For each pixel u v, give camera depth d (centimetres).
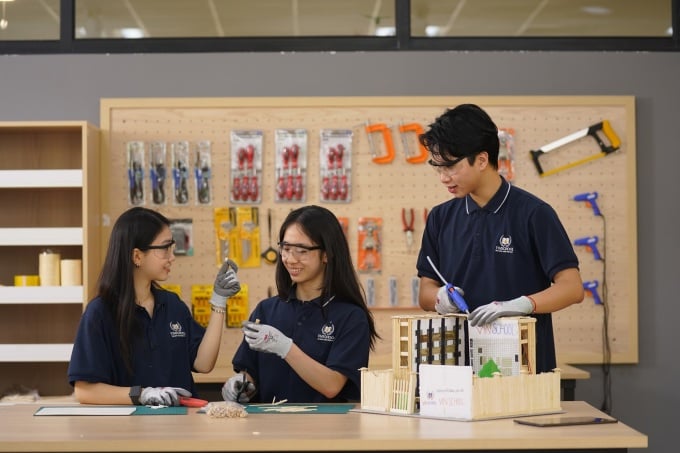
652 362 456
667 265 458
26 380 451
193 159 451
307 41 460
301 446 217
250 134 452
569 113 455
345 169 450
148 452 218
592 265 452
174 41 461
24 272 454
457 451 218
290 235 295
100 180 449
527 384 252
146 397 279
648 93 462
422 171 452
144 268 299
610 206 453
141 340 297
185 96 458
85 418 254
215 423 242
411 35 461
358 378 292
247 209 450
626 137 454
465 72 459
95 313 290
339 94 458
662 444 454
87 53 460
